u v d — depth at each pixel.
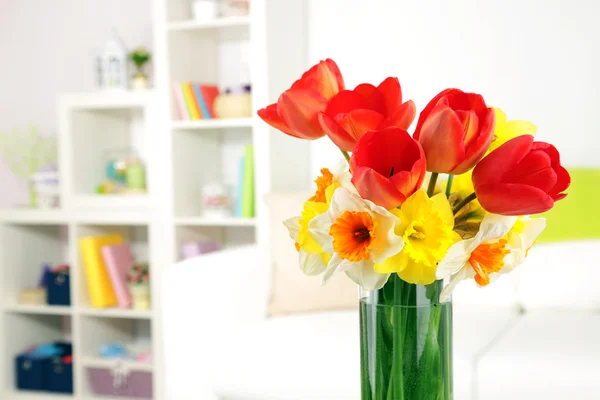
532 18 2.71
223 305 2.23
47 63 3.46
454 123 0.72
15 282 3.29
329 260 0.85
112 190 3.15
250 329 2.16
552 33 2.70
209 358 2.16
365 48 2.93
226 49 3.17
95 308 3.08
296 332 2.08
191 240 3.04
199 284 2.20
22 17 3.48
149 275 3.07
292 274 2.36
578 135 2.69
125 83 3.11
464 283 2.41
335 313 2.30
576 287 2.24
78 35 3.40
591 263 2.25
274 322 2.21
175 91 2.92
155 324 2.97
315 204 0.85
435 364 0.83
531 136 0.73
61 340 3.50
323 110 0.81
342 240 0.77
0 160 3.51
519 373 1.78
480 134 0.74
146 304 3.05
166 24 2.88
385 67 2.90
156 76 2.91
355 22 2.94
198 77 3.07
